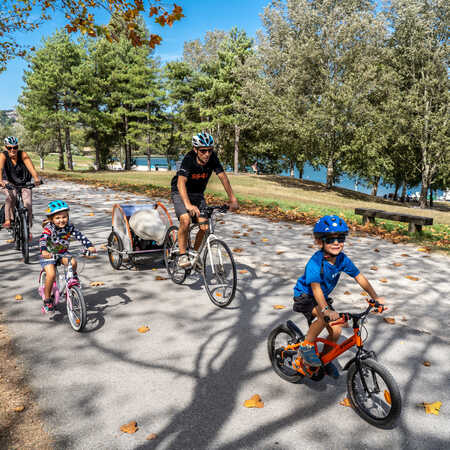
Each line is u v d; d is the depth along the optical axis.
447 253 8.20
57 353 3.87
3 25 13.26
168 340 4.21
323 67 30.23
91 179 23.48
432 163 34.44
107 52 43.03
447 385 3.54
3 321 4.50
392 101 30.73
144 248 6.46
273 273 6.54
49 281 4.38
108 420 2.96
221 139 47.53
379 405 3.20
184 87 44.53
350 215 13.85
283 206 15.02
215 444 2.75
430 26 30.61
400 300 5.52
